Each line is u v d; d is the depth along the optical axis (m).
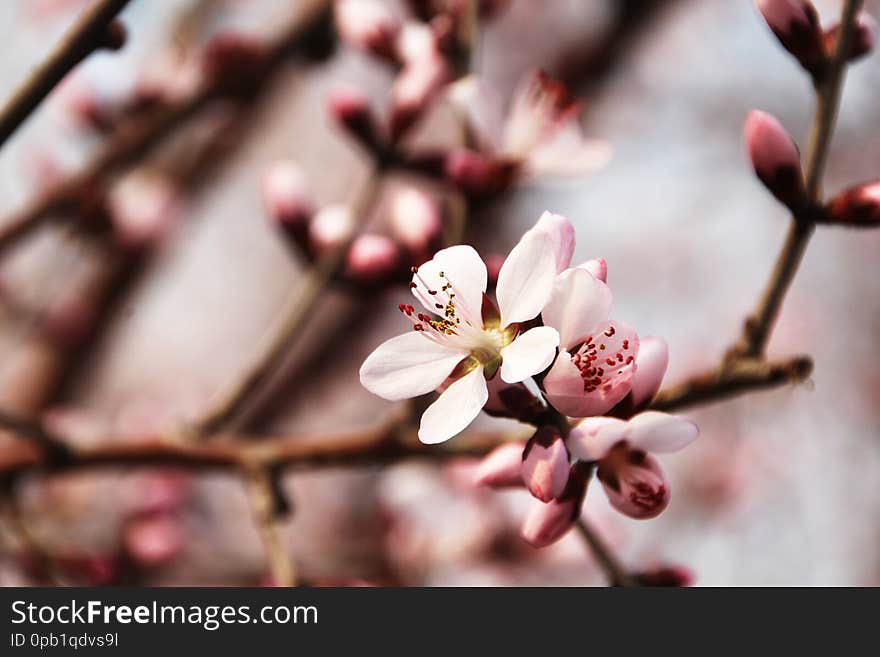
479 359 0.30
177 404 0.70
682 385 0.32
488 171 0.37
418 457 0.36
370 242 0.37
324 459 0.37
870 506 0.93
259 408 0.61
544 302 0.29
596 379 0.29
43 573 0.40
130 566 0.52
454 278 0.30
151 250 0.58
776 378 0.32
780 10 0.32
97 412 0.65
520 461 0.31
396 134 0.38
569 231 0.29
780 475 0.88
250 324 0.76
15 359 0.60
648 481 0.30
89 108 0.57
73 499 0.52
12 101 0.31
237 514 0.59
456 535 0.56
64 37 0.31
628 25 0.63
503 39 0.72
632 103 0.95
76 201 0.48
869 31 0.32
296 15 0.47
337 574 0.56
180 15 0.57
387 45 0.40
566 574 0.55
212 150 0.61
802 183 0.32
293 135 0.68
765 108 1.03
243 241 0.78
